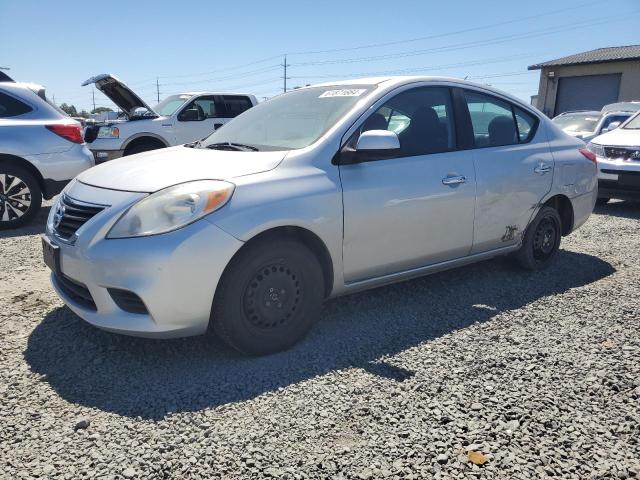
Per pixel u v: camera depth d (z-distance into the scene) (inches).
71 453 91.1
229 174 123.8
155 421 100.4
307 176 130.0
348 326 144.7
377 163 142.4
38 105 267.1
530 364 122.9
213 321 121.2
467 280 183.6
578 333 140.1
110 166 141.9
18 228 263.9
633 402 107.5
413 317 151.2
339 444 93.9
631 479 85.7
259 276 122.8
